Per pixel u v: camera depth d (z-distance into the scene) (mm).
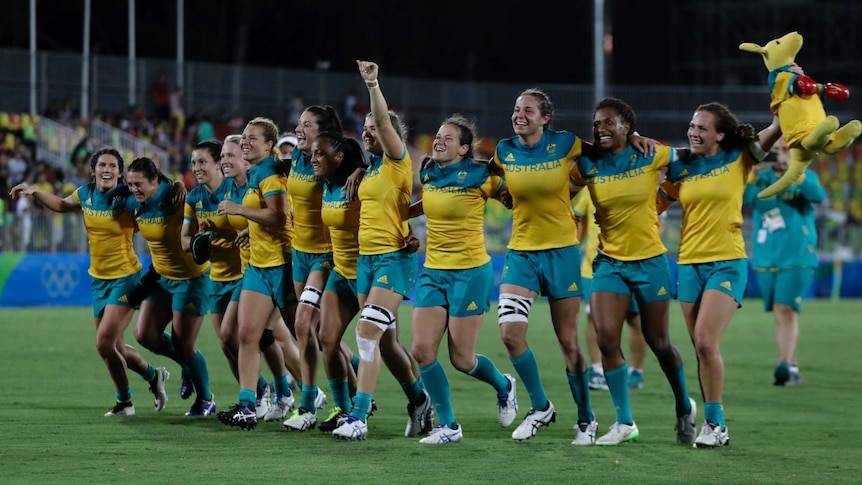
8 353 48562
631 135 26344
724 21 136500
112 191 30984
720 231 26375
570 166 26734
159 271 31406
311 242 28906
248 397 28953
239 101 99875
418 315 26922
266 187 28938
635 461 24656
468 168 26562
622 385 27281
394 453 25406
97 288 31562
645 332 26969
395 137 26641
